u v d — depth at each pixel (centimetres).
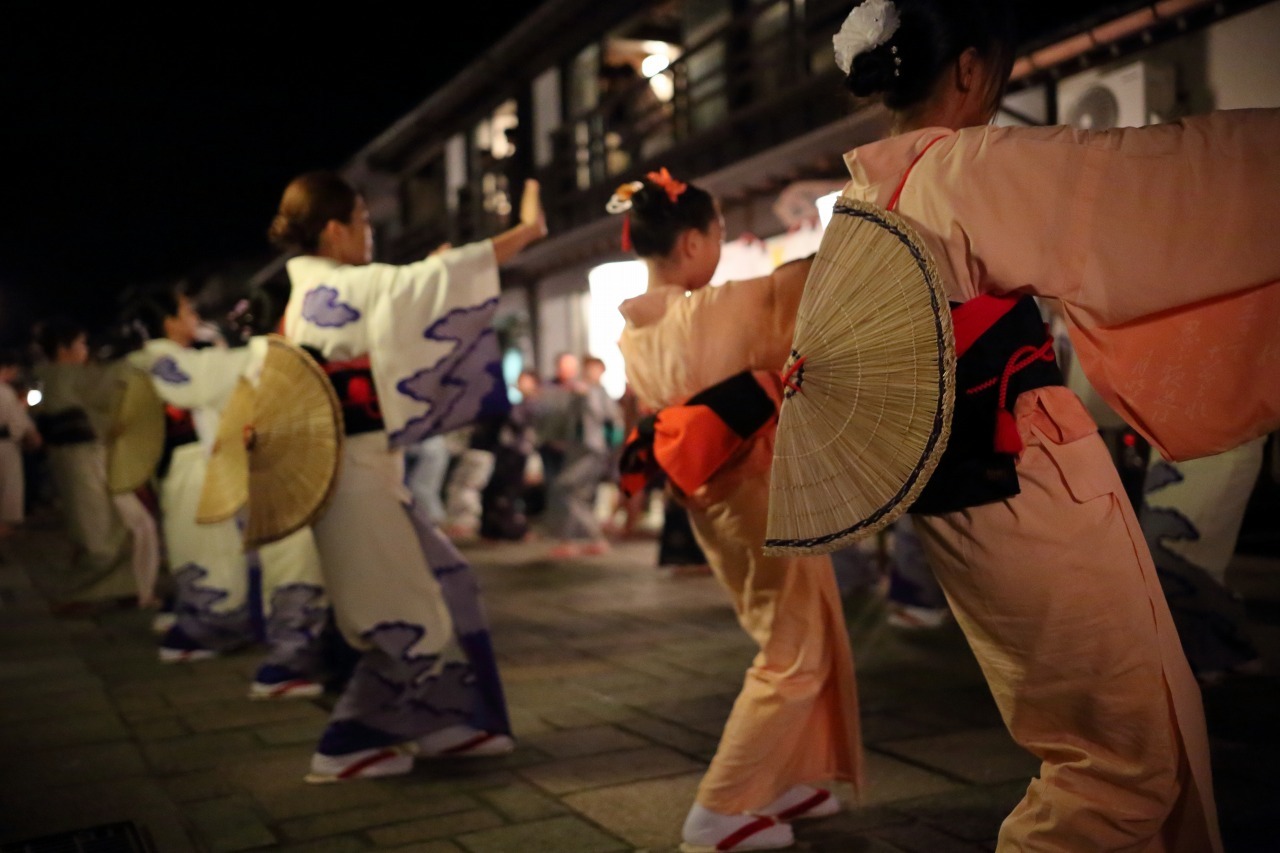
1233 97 446
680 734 375
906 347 155
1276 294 148
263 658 546
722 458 254
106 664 539
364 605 337
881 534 681
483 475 1178
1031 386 161
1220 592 396
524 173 1522
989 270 154
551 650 531
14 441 873
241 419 448
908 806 295
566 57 1437
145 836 295
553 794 318
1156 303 146
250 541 343
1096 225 147
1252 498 488
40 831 301
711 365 255
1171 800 158
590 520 928
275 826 299
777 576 264
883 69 174
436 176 1889
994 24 171
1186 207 142
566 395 928
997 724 371
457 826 294
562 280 1466
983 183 152
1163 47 490
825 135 830
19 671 523
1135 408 159
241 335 511
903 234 156
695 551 777
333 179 358
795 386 170
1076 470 160
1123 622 158
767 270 814
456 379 333
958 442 160
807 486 170
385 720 338
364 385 335
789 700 266
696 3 1175
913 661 472
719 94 1098
